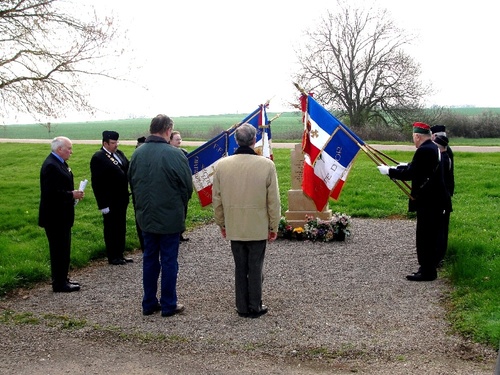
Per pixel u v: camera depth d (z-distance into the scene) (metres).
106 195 8.73
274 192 6.19
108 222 8.82
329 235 10.02
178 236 6.46
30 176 20.14
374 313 6.39
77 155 25.34
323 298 6.98
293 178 10.70
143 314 6.51
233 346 5.55
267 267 8.49
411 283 7.52
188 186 6.35
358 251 9.33
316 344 5.54
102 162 8.68
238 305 6.36
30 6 15.79
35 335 5.97
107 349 5.57
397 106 37.47
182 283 7.80
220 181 6.27
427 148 7.41
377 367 5.03
